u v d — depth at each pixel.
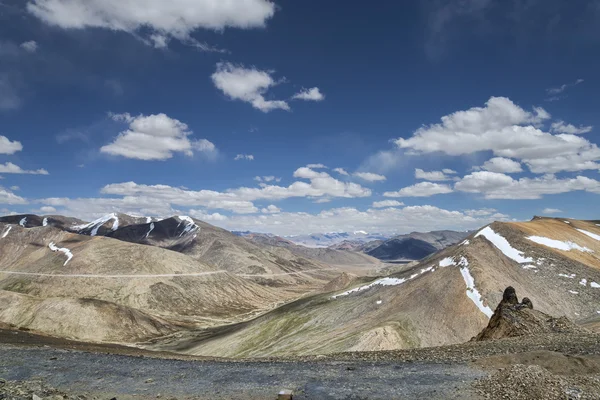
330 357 26.05
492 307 85.38
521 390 15.73
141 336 154.50
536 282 96.88
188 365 23.09
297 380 19.03
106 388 18.28
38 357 25.09
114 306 162.00
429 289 99.19
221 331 162.12
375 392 16.81
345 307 118.44
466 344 27.81
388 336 78.38
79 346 34.34
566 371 18.58
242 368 21.98
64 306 150.62
